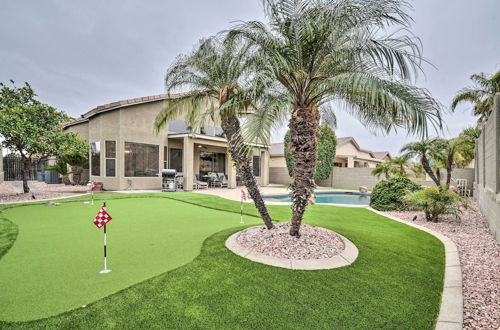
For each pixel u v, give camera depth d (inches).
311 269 136.4
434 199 277.0
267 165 820.0
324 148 781.3
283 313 96.0
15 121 365.1
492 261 159.8
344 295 110.3
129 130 548.1
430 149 488.7
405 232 227.8
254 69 161.8
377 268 140.6
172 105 265.6
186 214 294.4
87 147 490.9
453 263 152.5
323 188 790.5
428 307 102.5
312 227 213.6
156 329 85.5
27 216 272.4
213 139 619.5
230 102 169.3
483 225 266.2
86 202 372.8
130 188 551.2
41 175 821.2
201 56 223.3
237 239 187.2
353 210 349.1
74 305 99.4
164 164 620.4
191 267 136.7
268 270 134.3
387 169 603.2
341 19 135.8
